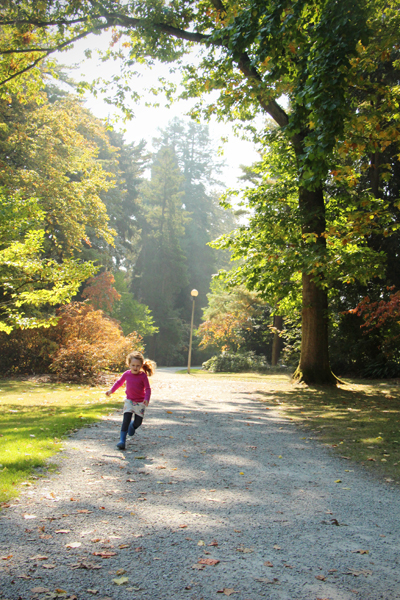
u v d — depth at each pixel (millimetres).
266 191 17281
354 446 7258
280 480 5281
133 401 6469
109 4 14055
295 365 27484
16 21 14156
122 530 3502
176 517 3867
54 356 18016
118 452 6113
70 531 3412
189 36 14203
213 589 2713
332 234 10328
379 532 3816
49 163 21891
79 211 22219
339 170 8602
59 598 2500
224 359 34812
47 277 10930
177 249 60750
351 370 23359
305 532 3723
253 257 15797
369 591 2805
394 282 22531
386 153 21000
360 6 7512
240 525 3783
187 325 63719
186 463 5777
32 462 5121
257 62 8688
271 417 10086
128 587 2668
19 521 3529
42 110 22500
